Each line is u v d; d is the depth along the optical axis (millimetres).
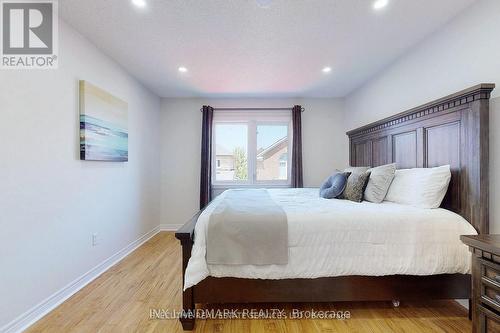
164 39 2277
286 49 2484
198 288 1654
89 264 2289
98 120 2357
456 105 1858
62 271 1955
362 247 1650
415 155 2328
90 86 2232
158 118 4074
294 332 1572
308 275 1633
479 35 1768
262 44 2379
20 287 1604
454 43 1980
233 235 1621
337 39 2297
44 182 1795
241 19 1973
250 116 4211
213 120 4195
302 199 2436
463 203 1792
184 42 2332
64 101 1988
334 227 1657
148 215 3688
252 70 3006
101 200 2486
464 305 1834
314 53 2574
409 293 1684
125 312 1783
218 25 2055
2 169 1507
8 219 1538
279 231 1635
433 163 2107
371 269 1642
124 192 2951
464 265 1644
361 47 2455
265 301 1659
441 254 1643
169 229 4160
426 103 2150
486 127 1656
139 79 3281
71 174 2064
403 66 2623
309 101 4203
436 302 1890
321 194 2602
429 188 1896
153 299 1954
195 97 4141
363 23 2041
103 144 2445
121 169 2889
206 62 2771
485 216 1654
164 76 3176
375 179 2303
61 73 1958
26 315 1638
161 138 4164
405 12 1900
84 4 1779
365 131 3312
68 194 2029
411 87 2504
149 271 2486
